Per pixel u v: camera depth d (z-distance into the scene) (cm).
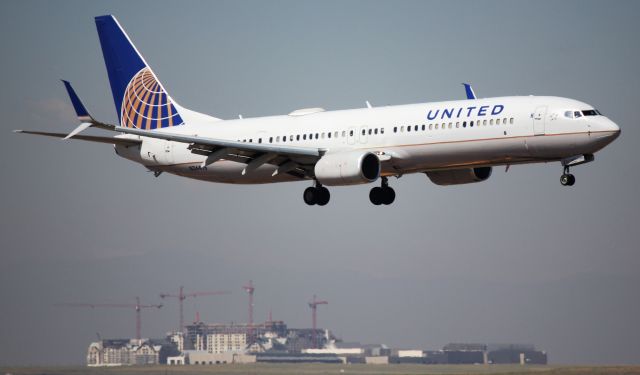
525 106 15488
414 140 16225
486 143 15650
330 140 17138
